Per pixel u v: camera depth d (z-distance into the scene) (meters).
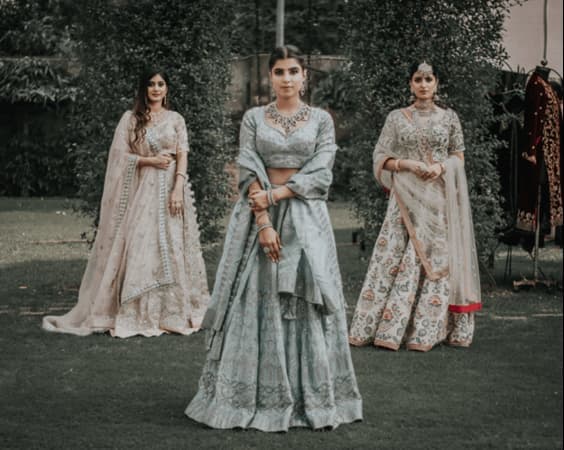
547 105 8.34
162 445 4.20
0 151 19.80
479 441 4.36
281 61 4.52
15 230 13.20
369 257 10.30
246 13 19.12
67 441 4.27
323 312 4.52
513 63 9.09
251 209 4.48
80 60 8.48
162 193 6.90
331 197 19.27
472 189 8.45
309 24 11.50
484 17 8.34
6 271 9.49
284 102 4.58
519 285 8.72
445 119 6.59
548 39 8.94
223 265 4.53
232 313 4.46
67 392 5.11
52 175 19.95
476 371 5.73
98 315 6.84
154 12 8.26
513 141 8.69
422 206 6.47
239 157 4.55
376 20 8.23
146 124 6.98
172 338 6.65
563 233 8.89
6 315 7.31
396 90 8.20
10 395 5.04
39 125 19.83
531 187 8.52
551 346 6.46
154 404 4.89
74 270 9.62
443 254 6.45
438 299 6.40
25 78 18.95
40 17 19.19
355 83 8.38
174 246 6.89
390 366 5.86
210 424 4.45
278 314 4.43
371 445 4.25
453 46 8.27
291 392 4.48
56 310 7.55
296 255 4.43
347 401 4.63
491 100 8.79
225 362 4.47
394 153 6.64
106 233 6.95
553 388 5.33
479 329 7.04
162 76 7.02
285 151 4.52
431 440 4.36
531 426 4.61
